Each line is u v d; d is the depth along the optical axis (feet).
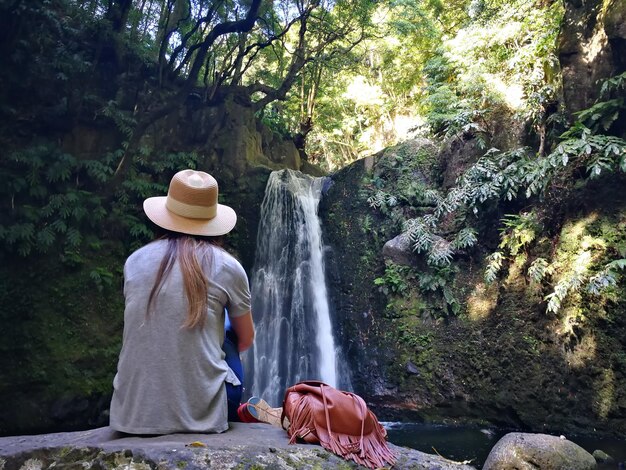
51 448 5.81
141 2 41.75
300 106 54.75
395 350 30.19
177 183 7.17
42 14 31.91
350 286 32.89
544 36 30.32
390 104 63.36
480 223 30.14
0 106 31.27
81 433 6.86
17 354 27.63
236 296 7.04
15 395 27.07
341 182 35.88
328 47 46.44
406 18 42.83
